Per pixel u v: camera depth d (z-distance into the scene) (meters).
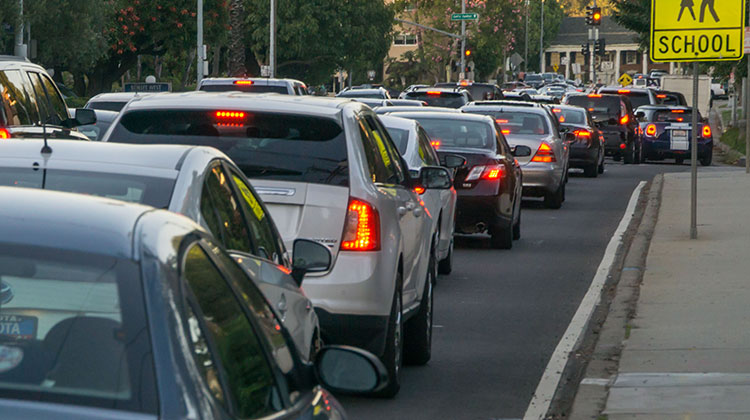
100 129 55.94
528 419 21.50
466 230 45.94
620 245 49.00
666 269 38.69
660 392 22.73
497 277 39.78
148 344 7.52
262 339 9.26
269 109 21.11
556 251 46.88
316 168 21.02
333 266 20.78
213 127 21.25
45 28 131.38
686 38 44.78
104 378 7.45
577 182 84.19
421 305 25.73
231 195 16.16
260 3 195.50
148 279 7.80
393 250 21.56
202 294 8.32
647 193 74.50
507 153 48.19
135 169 15.05
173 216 9.06
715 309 31.23
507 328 30.72
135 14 154.88
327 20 199.00
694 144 46.62
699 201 62.56
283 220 20.84
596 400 22.25
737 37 44.44
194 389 7.46
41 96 38.06
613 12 129.00
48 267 7.87
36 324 7.73
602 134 102.88
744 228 49.94
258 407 8.47
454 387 23.95
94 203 8.73
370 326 21.02
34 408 7.25
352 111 21.94
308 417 9.30
